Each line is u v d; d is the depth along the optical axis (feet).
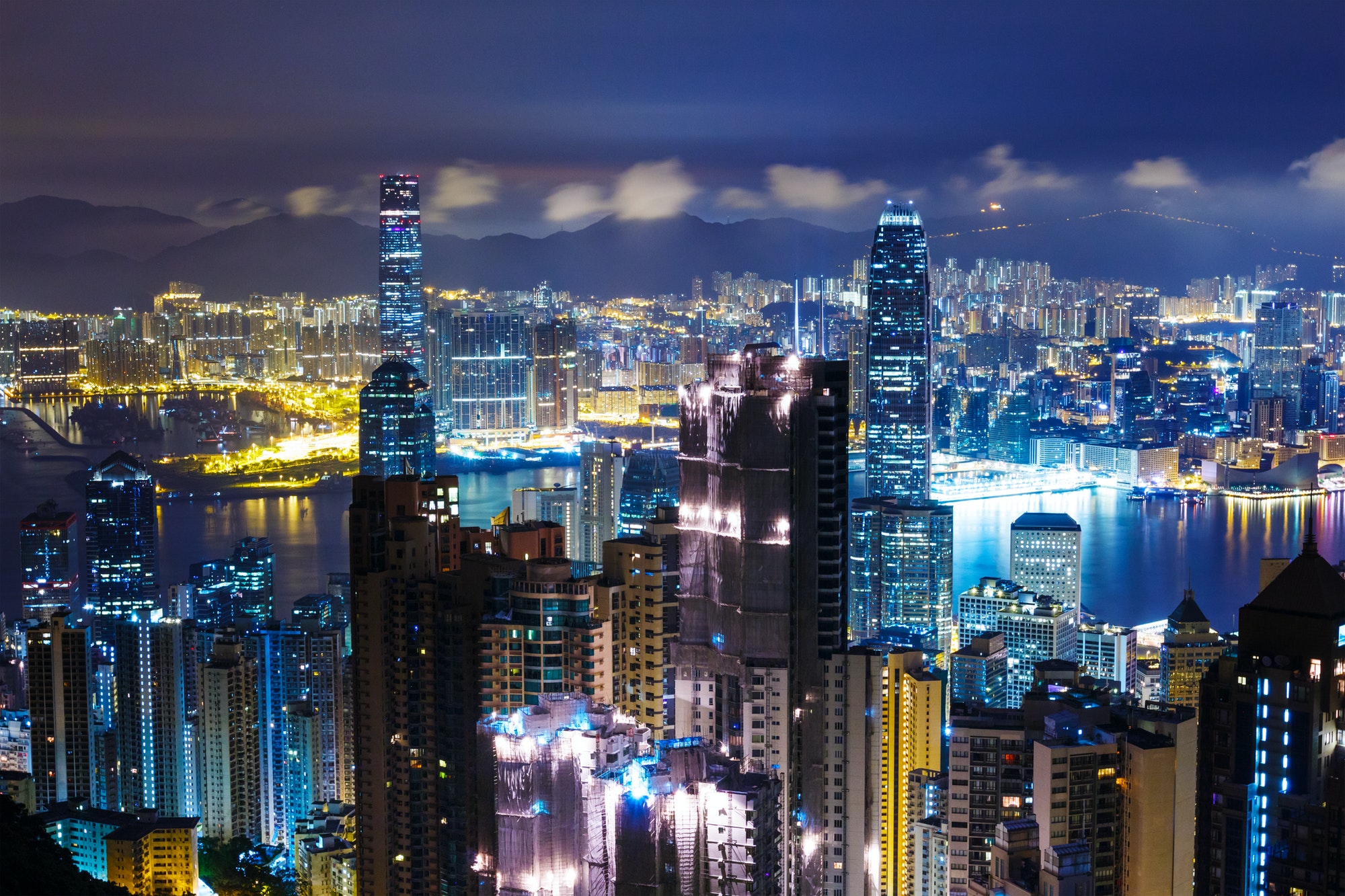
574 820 478.59
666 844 465.06
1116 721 583.17
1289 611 565.53
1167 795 550.77
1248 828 561.43
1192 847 571.28
